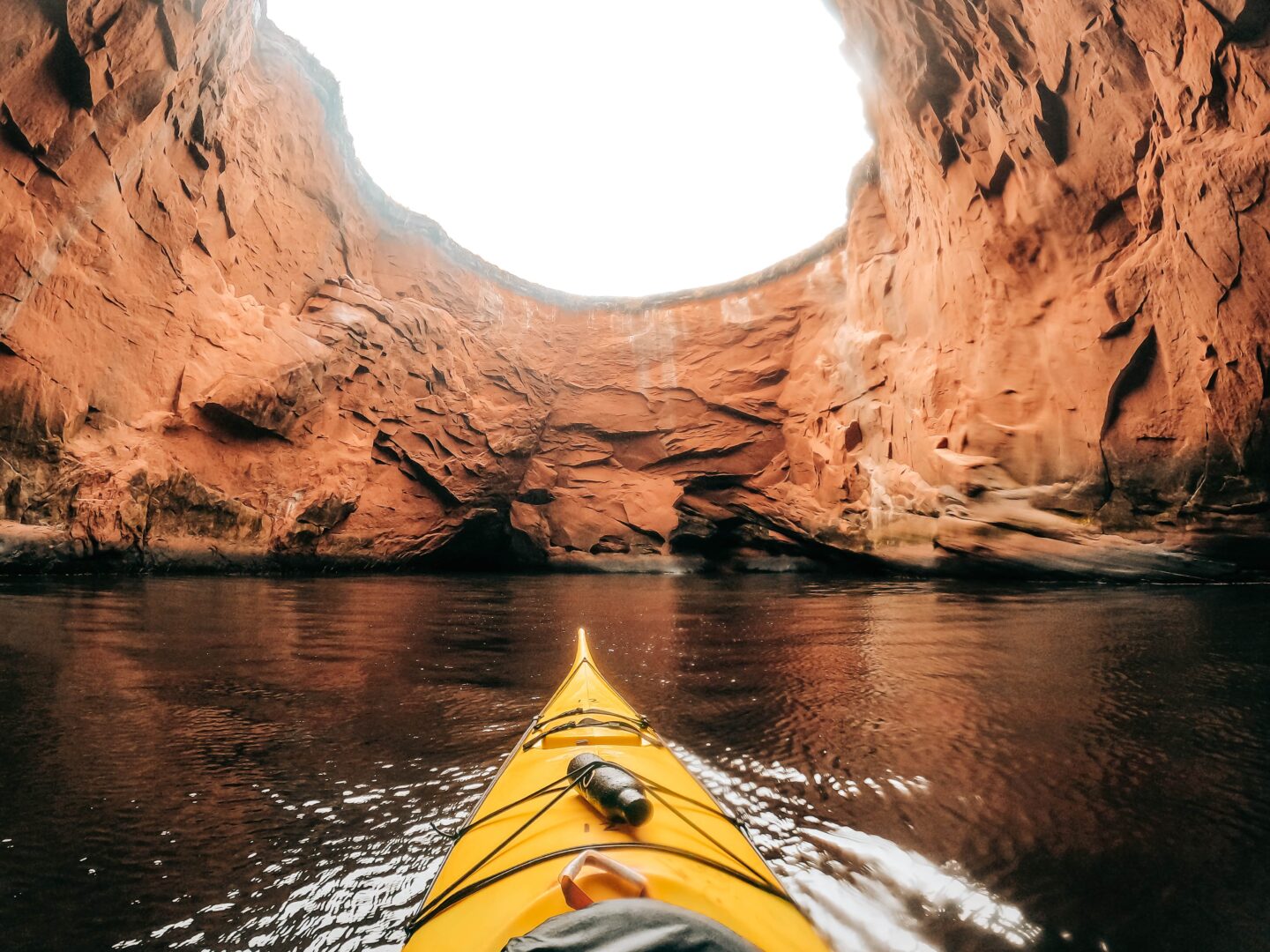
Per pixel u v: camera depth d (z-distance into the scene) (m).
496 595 17.50
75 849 3.20
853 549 25.53
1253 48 12.31
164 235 20.09
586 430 36.44
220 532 20.94
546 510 35.22
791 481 31.00
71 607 10.94
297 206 26.83
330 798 3.86
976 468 19.66
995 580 20.08
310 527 23.34
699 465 34.25
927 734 5.01
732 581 24.45
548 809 2.66
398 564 27.23
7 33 13.77
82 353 17.72
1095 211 17.05
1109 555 17.16
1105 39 14.77
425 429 28.97
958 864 3.09
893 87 21.59
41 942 2.50
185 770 4.25
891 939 2.55
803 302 32.91
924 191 22.83
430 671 7.39
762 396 33.16
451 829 3.46
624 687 6.70
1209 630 9.26
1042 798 3.84
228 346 21.73
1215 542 15.48
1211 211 13.76
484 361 33.66
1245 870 3.01
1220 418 14.84
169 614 10.81
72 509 17.05
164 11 16.12
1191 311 14.89
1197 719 5.30
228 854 3.18
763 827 3.48
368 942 2.53
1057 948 2.48
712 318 35.34
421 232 33.50
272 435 22.91
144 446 19.02
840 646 8.96
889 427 24.38
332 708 5.78
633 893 1.91
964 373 20.83
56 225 16.47
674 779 3.16
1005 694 6.18
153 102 17.34
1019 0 15.90
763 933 1.93
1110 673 6.93
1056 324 18.30
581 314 37.41
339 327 25.64
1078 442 17.73
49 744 4.63
